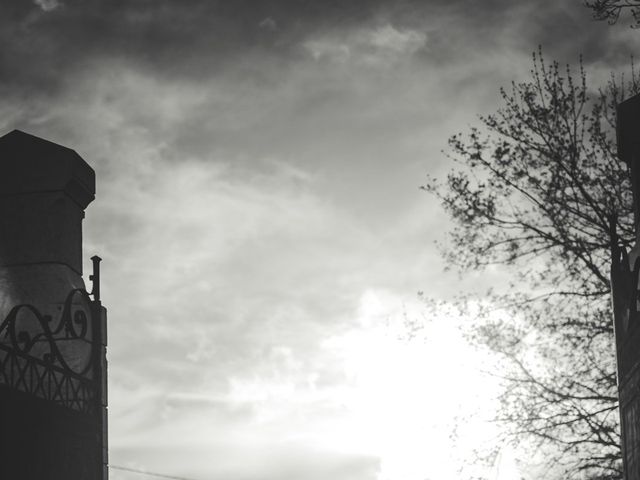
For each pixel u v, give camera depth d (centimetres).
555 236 1495
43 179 837
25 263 827
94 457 782
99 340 816
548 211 1460
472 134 1532
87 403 786
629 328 503
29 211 837
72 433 745
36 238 830
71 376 768
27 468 671
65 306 769
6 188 841
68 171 836
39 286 820
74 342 808
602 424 1393
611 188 1427
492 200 1515
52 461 708
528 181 1488
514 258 1501
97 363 809
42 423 700
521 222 1504
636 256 550
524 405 1430
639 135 555
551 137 1485
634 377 491
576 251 1430
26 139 849
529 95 1512
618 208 1412
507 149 1507
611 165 1443
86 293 817
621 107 562
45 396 722
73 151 849
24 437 673
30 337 805
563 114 1484
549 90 1498
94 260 838
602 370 1427
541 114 1491
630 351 502
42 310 814
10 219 838
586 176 1449
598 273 1420
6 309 820
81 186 862
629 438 517
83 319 794
